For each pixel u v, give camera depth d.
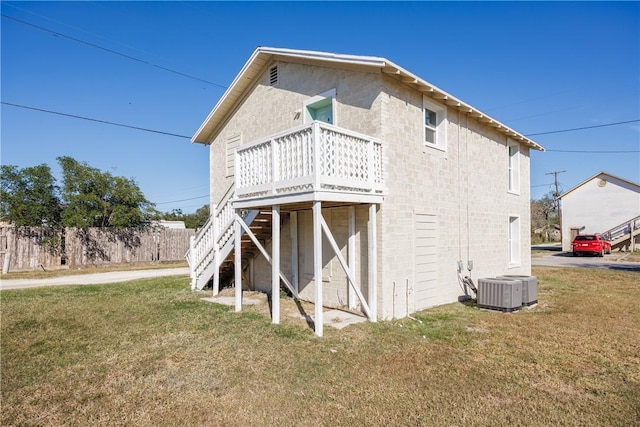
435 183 8.66
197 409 3.62
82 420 3.44
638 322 6.98
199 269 11.18
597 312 7.86
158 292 10.65
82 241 18.86
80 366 4.79
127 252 20.58
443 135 9.03
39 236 17.56
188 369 4.64
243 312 7.79
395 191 7.40
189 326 6.69
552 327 6.62
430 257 8.44
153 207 22.59
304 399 3.81
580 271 15.55
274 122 9.98
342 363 4.80
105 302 9.06
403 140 7.70
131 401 3.80
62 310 8.16
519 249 12.74
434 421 3.36
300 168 6.17
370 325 6.60
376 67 7.02
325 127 5.93
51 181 19.73
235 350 5.32
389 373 4.48
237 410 3.59
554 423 3.34
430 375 4.42
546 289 11.02
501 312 7.91
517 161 12.81
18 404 3.76
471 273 9.94
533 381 4.26
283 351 5.26
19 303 8.98
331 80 8.26
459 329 6.48
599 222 28.14
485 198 10.77
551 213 53.34
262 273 10.64
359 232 7.57
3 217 18.36
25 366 4.80
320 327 5.97
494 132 11.41
